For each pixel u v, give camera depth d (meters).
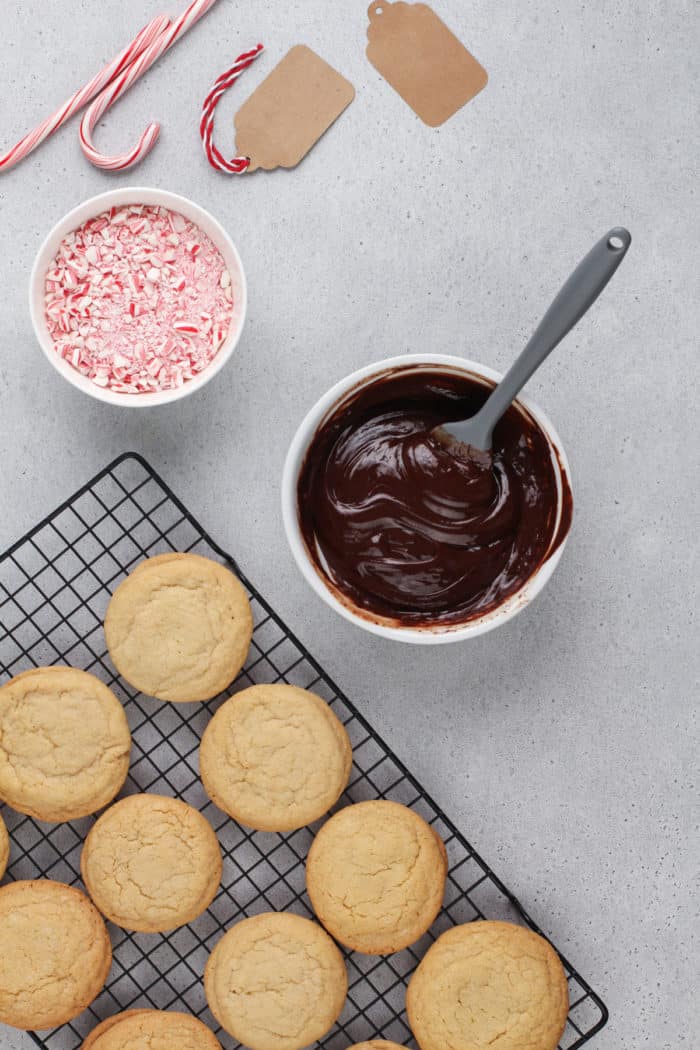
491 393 0.94
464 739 1.02
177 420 1.02
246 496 1.02
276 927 0.99
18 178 1.01
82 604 1.01
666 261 1.02
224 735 0.98
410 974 1.02
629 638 1.02
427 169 1.02
